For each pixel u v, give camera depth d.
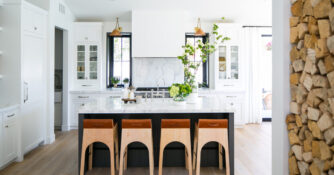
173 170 3.28
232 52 6.04
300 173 1.68
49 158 3.79
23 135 3.83
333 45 1.30
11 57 3.78
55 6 4.87
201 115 3.38
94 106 3.18
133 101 3.55
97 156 3.39
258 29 6.25
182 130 2.81
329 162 1.38
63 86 5.64
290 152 1.79
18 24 3.77
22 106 3.81
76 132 5.50
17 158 3.66
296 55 1.70
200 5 5.54
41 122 4.45
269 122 6.50
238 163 3.53
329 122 1.35
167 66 6.13
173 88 3.24
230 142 3.04
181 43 5.65
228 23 5.93
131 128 2.77
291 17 1.75
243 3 5.48
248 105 6.34
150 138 2.78
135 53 5.62
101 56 5.98
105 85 6.26
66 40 5.58
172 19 5.63
